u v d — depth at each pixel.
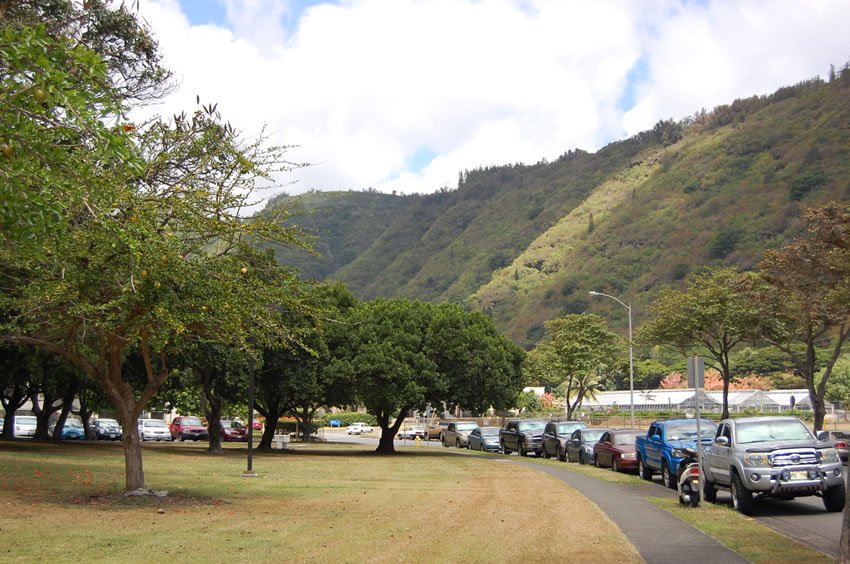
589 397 78.81
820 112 194.38
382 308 41.66
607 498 18.12
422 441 69.75
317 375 38.56
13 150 7.59
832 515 15.95
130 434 17.03
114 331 15.65
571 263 192.50
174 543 11.27
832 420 68.56
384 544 11.27
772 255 33.75
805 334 38.94
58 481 19.88
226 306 14.75
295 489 20.08
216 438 38.84
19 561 9.78
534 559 10.23
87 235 13.00
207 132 15.16
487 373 40.84
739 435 17.17
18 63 7.18
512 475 25.62
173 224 14.77
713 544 11.64
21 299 15.33
